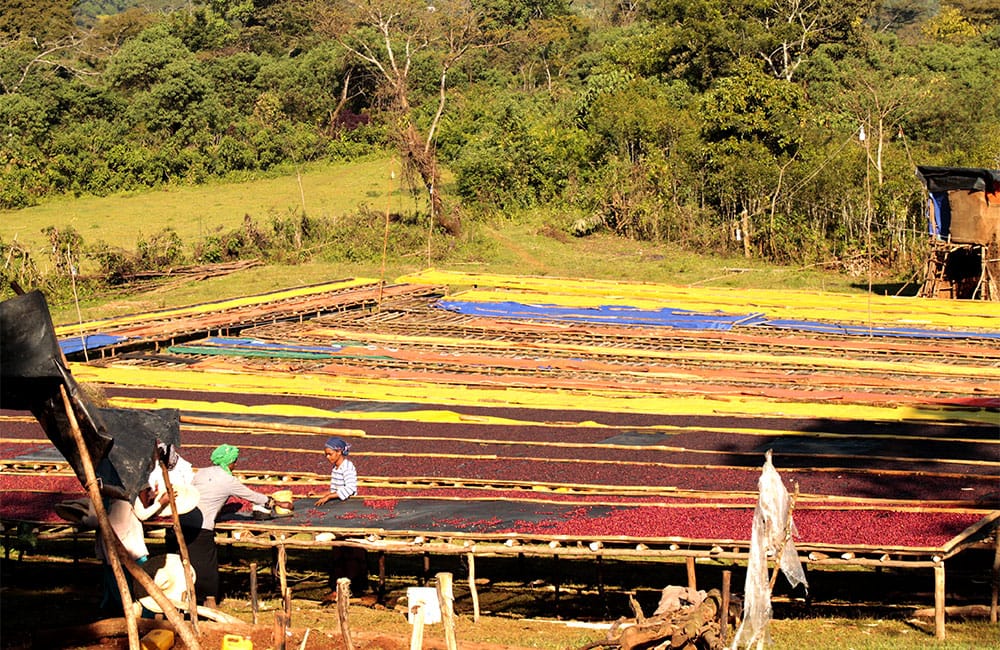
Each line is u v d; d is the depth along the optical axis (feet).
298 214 158.40
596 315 92.89
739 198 137.69
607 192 150.61
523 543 40.42
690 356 77.66
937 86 177.17
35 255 132.46
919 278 110.32
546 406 64.85
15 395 30.35
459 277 112.68
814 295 99.60
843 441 55.16
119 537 36.22
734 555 38.68
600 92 176.14
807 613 41.91
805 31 192.75
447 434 57.72
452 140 184.03
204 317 92.02
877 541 39.55
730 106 145.89
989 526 41.52
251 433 58.49
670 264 127.03
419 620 31.55
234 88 221.05
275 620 32.78
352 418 61.41
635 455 53.06
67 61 245.45
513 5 271.49
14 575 45.21
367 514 43.09
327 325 90.02
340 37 225.15
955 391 67.51
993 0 283.18
